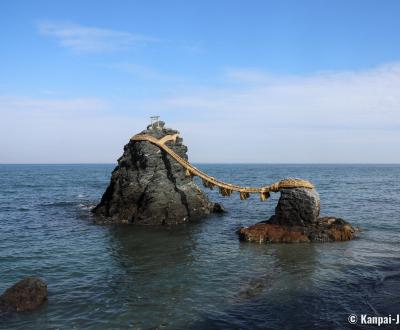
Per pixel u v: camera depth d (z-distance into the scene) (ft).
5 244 95.14
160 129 134.21
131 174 126.11
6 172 604.08
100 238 101.86
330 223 102.63
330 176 461.78
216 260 80.69
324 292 62.28
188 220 125.90
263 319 53.21
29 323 52.54
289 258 81.41
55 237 103.14
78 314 55.21
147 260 81.20
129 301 59.52
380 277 69.26
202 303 58.59
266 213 143.54
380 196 202.18
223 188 117.19
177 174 128.26
